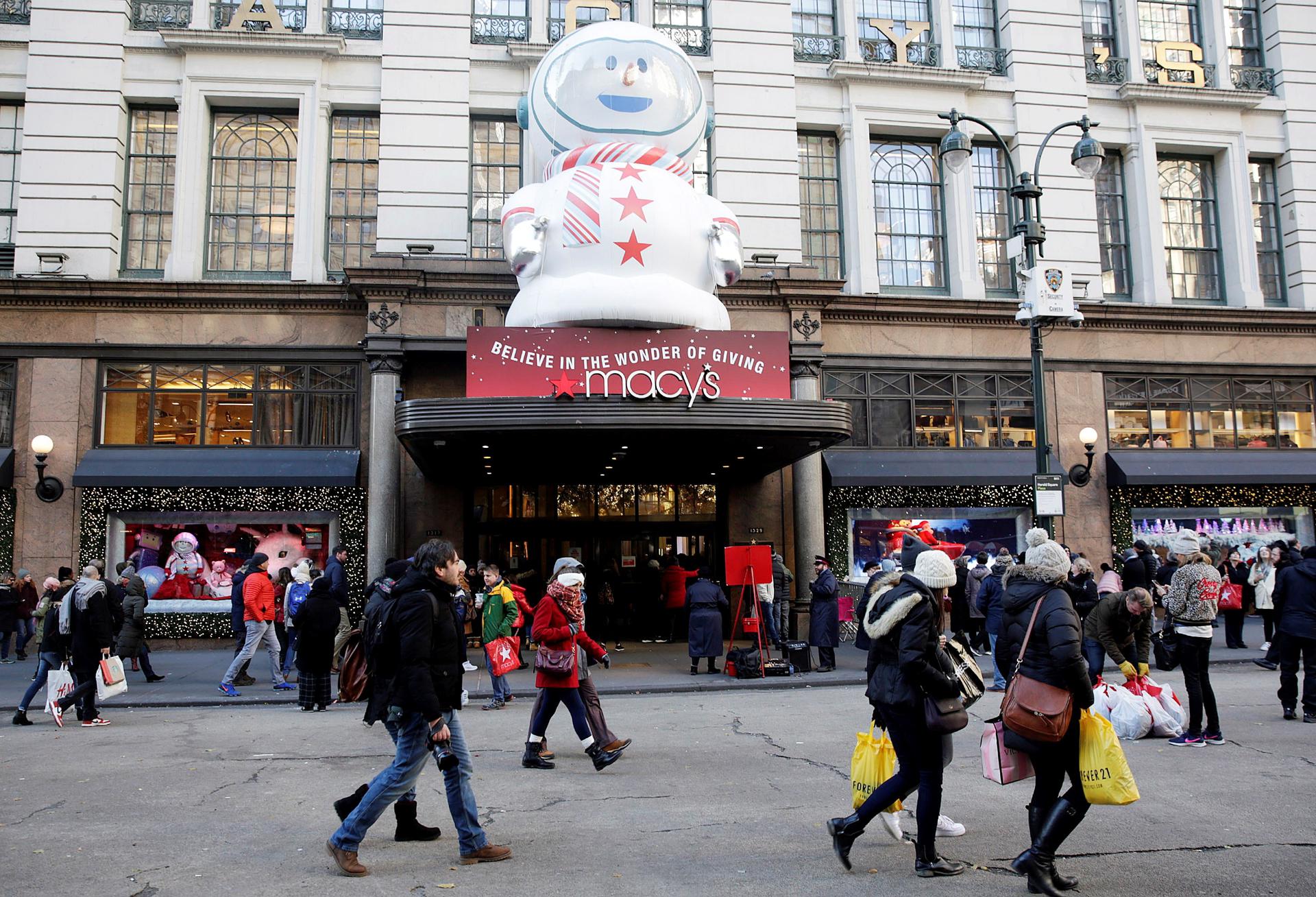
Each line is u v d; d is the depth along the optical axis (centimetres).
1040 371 1385
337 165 1900
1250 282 2153
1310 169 2211
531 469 1716
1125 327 2053
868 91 2038
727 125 1950
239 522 1762
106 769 792
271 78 1858
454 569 532
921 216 2075
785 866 527
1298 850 555
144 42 1850
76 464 1736
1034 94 2102
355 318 1811
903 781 514
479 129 1920
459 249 1848
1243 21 2247
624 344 1301
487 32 1948
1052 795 504
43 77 1812
